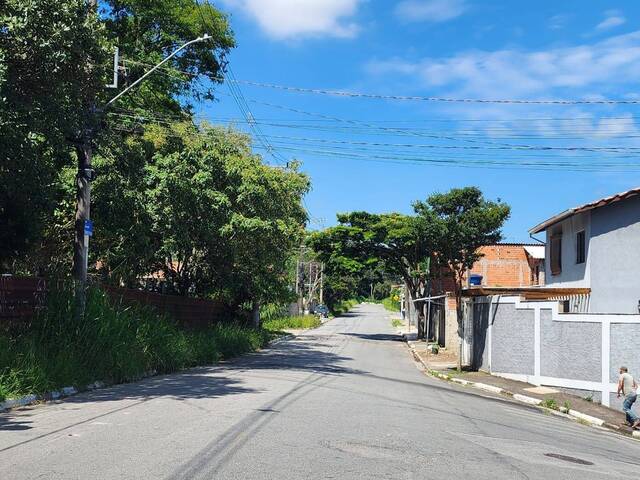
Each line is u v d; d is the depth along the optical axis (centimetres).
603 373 1736
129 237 1973
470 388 1992
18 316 1304
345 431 927
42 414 996
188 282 2617
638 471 875
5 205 1302
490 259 4312
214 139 2384
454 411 1303
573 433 1241
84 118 1346
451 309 3497
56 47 1127
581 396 1802
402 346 4069
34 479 604
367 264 4475
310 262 7269
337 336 4934
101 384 1393
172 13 2823
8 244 1347
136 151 1914
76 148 1527
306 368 2159
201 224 2102
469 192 2370
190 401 1171
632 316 1712
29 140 1221
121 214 1902
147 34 2895
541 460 846
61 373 1240
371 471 687
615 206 2136
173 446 763
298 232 2769
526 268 4303
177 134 2222
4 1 1075
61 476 614
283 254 2870
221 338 2528
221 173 2164
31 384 1135
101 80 1308
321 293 9162
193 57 2962
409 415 1161
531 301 2052
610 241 2134
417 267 4400
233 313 3400
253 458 716
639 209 2100
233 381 1579
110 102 1491
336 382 1711
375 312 12219
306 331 5556
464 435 989
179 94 2995
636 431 1382
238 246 2478
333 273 4672
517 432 1105
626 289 2091
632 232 2103
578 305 2241
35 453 714
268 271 3228
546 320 1969
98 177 1853
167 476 623
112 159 1870
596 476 779
